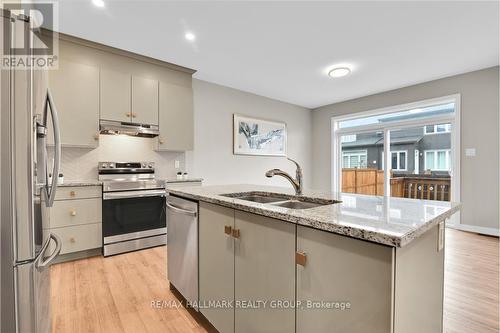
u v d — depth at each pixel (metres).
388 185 4.66
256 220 1.18
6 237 0.84
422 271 0.95
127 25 2.44
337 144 5.47
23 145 0.86
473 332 1.50
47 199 1.16
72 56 2.65
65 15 2.26
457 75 3.73
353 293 0.80
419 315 0.93
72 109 2.64
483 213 3.53
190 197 1.67
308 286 0.94
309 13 2.26
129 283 2.13
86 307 1.77
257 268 1.18
